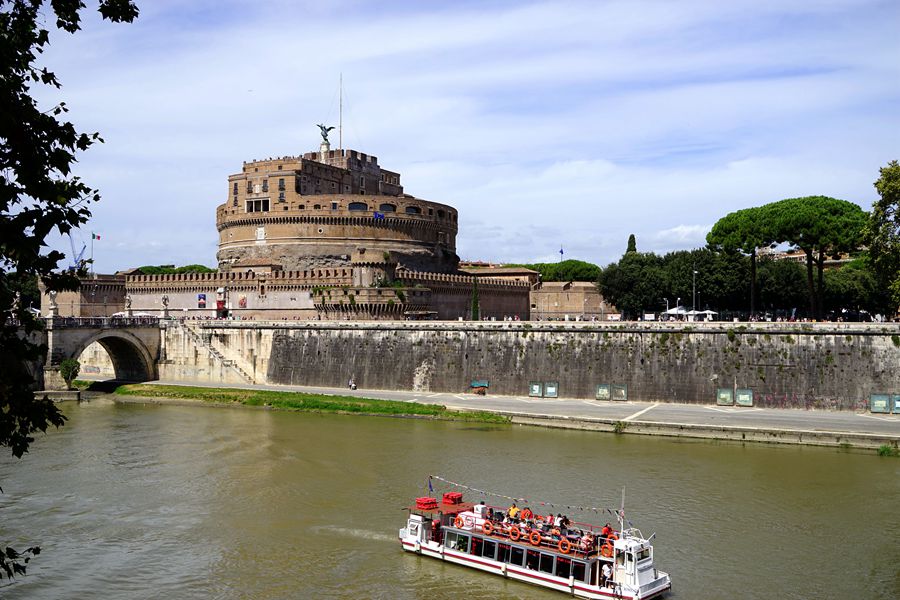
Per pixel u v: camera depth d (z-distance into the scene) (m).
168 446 91.00
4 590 52.03
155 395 129.25
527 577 53.94
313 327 138.50
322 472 79.19
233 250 194.00
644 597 50.00
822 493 71.00
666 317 174.12
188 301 174.75
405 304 148.00
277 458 84.88
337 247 185.50
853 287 173.00
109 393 134.12
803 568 55.22
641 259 188.75
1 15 23.66
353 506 68.75
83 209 24.09
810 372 103.81
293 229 186.50
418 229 195.12
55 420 24.88
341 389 132.75
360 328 134.38
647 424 95.75
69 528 63.44
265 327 143.00
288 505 69.06
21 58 23.11
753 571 54.69
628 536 53.53
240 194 194.25
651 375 111.94
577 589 51.75
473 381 123.62
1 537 61.47
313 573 55.16
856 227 121.50
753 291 139.88
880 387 100.31
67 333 134.38
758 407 105.44
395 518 65.88
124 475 78.38
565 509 66.56
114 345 149.88
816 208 127.12
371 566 56.59
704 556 57.22
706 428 92.81
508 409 107.38
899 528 62.69
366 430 99.69
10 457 85.56
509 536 56.09
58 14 24.66
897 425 92.19
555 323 118.81
